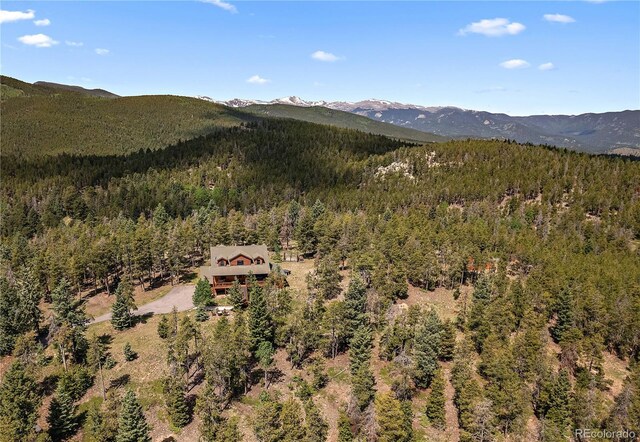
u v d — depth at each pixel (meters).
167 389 58.59
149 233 113.00
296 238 123.38
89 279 105.88
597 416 54.91
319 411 57.28
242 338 61.41
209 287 88.00
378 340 72.62
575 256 104.12
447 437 53.56
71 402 55.56
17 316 76.62
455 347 67.81
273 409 50.72
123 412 49.97
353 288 73.56
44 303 95.69
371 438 50.97
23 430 51.31
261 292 73.62
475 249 100.50
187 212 179.12
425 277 92.12
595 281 87.06
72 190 174.62
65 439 54.22
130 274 100.56
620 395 56.47
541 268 93.69
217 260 96.44
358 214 158.12
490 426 49.75
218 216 153.62
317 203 154.25
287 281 97.31
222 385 58.88
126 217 167.62
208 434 50.41
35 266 95.06
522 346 63.81
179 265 106.00
